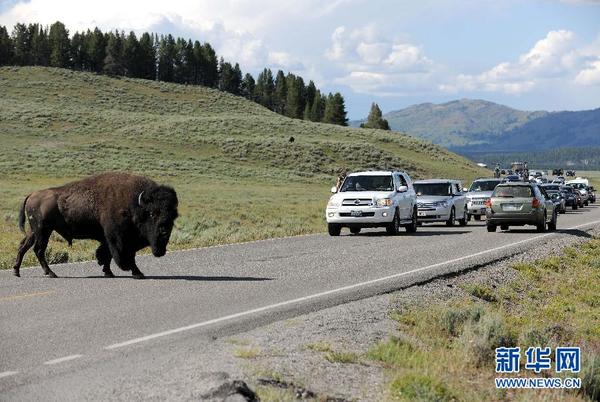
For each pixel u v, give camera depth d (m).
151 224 29.02
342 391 15.57
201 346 17.95
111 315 21.97
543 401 17.75
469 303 28.80
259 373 15.52
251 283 29.14
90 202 29.75
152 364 16.12
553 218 64.19
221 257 39.09
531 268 40.38
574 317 31.91
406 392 15.82
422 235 56.06
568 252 49.34
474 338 21.34
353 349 19.19
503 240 52.19
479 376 19.31
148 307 23.39
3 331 19.61
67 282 29.25
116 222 29.41
